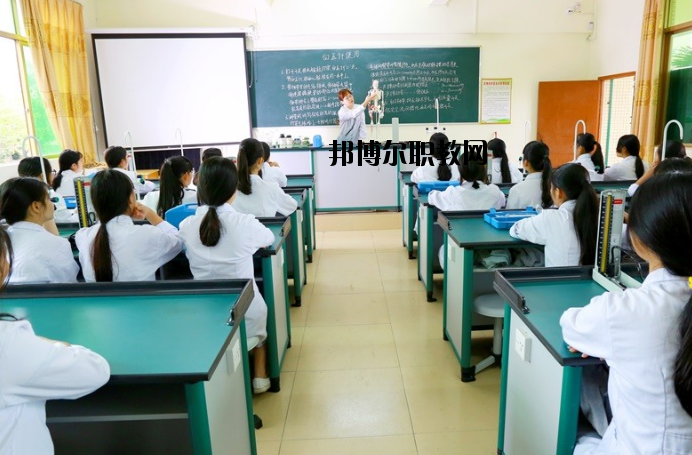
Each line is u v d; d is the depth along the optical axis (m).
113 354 1.21
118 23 6.21
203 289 1.60
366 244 4.93
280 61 6.37
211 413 1.29
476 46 6.42
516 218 2.41
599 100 6.38
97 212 1.82
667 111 5.25
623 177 3.97
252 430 1.71
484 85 6.54
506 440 1.70
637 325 0.93
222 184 1.95
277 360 2.34
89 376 1.01
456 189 2.84
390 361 2.62
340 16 6.28
